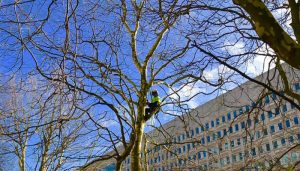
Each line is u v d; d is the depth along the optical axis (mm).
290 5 4750
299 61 3715
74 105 8070
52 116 9289
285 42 3773
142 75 10891
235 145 52906
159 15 9070
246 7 3971
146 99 10602
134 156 9844
